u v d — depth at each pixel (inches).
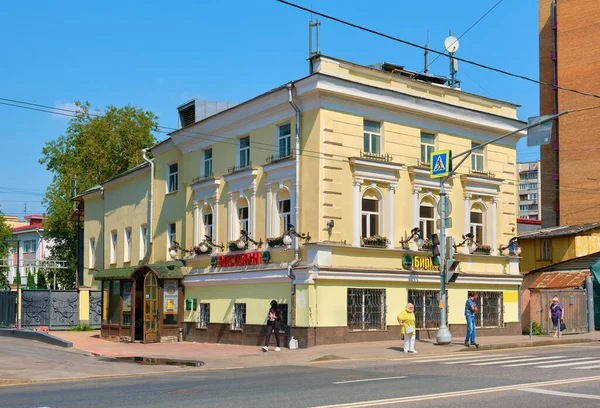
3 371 754.2
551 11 2650.1
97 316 1581.0
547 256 1710.1
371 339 1064.2
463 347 981.8
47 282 2434.8
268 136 1127.6
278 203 1106.7
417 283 1136.2
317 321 1009.5
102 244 1791.3
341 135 1049.5
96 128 2383.1
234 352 998.4
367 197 1090.1
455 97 1216.8
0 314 1534.2
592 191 2336.4
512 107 1311.5
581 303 1331.2
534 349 989.2
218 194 1234.6
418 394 499.5
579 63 2406.5
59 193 2442.2
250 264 1133.7
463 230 1216.2
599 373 624.1
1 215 3125.0
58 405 485.7
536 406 444.8
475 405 448.5
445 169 1009.5
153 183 1487.5
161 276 1237.7
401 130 1129.4
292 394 516.1
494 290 1263.5
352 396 496.1
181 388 578.9
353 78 1075.3
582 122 2383.1
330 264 1020.5
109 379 695.7
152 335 1221.1
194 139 1311.5
